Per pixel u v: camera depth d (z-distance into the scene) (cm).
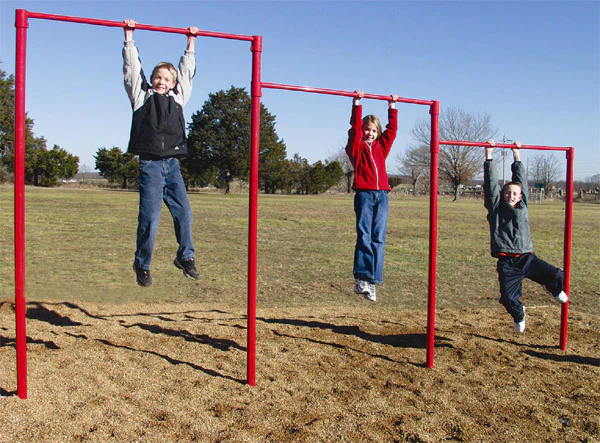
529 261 493
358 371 447
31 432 323
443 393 406
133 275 895
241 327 572
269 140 5409
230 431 335
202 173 5381
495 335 559
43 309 626
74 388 389
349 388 410
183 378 418
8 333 532
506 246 494
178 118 414
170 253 1138
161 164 410
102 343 499
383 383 422
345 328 579
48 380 400
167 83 410
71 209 2238
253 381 409
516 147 505
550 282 498
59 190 4475
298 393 397
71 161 5753
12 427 327
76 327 553
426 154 5691
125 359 456
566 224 519
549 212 3100
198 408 366
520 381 433
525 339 545
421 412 372
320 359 475
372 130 491
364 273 473
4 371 418
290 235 1542
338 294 777
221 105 5200
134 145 400
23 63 356
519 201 504
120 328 554
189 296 741
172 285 816
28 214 1923
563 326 511
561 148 520
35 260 1016
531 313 655
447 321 616
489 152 498
